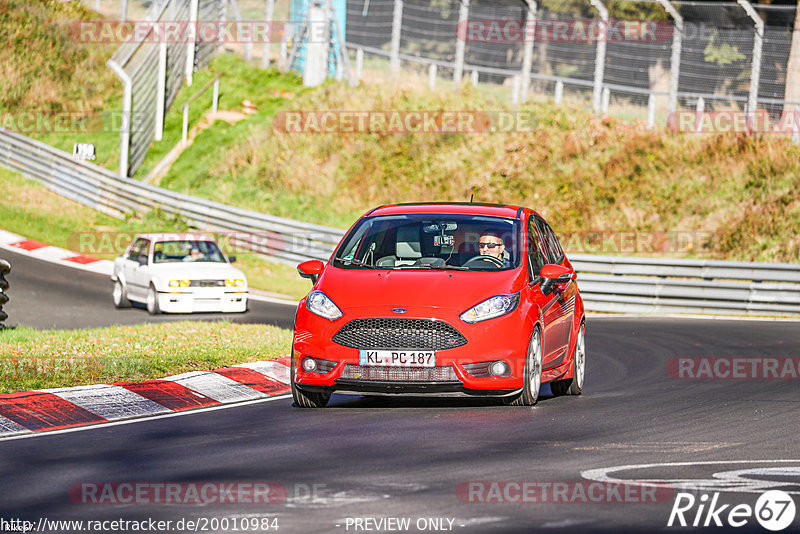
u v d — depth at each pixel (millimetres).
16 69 146500
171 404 39531
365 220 41969
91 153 113812
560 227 111688
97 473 27516
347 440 31766
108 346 49469
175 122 135125
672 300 87375
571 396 42750
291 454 29672
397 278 37906
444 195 117938
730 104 129000
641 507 23188
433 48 161375
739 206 111125
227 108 136750
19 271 92250
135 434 33719
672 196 113250
